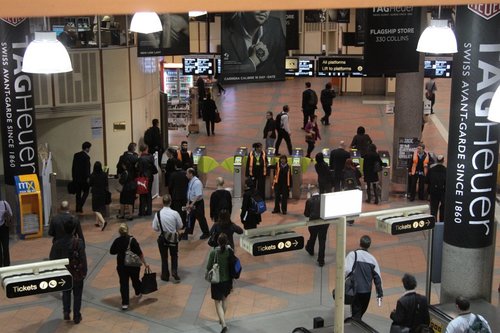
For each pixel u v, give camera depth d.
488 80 9.65
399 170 19.27
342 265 7.83
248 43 14.82
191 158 18.36
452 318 9.17
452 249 10.58
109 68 19.80
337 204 7.62
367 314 11.38
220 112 31.09
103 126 19.97
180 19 17.33
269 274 13.16
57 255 10.75
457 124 10.05
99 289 12.52
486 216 10.36
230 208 14.17
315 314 11.42
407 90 18.92
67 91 19.27
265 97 35.22
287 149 24.03
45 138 19.78
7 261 13.24
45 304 11.91
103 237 15.27
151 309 11.66
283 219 16.45
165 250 12.69
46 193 15.76
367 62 14.59
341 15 24.70
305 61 18.91
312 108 26.97
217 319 11.29
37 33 6.37
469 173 10.13
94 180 15.69
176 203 15.09
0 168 20.30
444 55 20.34
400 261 13.82
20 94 14.75
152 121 20.11
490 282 10.87
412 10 14.41
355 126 27.77
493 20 9.43
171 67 26.62
